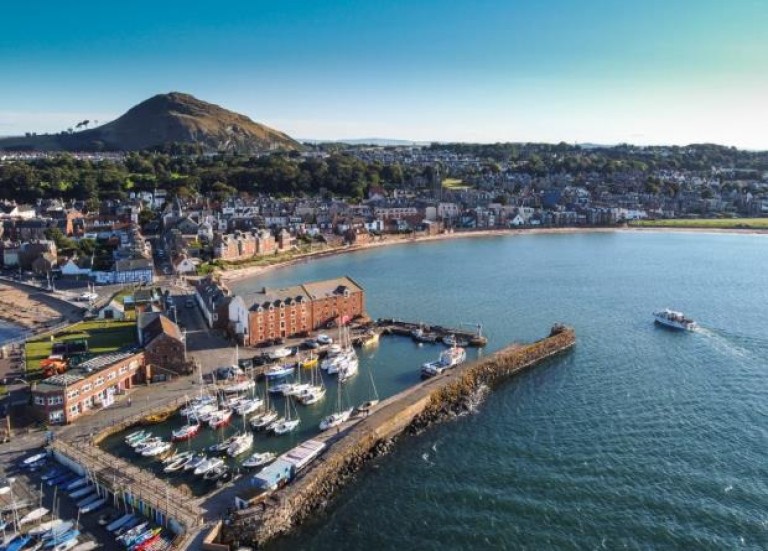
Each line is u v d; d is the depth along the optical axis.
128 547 78.81
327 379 138.62
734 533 84.62
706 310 198.12
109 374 122.50
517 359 145.25
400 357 153.38
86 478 94.38
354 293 177.75
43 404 111.38
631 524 86.88
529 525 87.12
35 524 83.25
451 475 99.75
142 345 137.62
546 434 112.75
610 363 148.88
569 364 148.50
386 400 122.62
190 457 101.62
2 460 99.56
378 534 85.62
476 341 161.75
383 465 103.12
